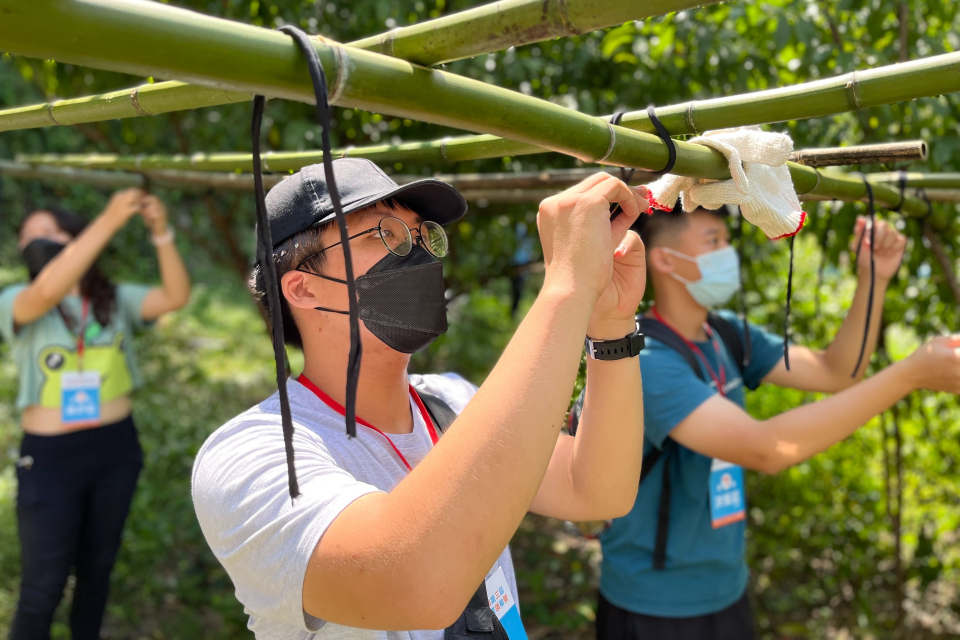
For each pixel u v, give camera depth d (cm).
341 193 121
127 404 321
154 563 409
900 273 282
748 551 385
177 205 837
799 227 116
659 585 211
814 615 364
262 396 746
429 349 582
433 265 126
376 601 88
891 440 347
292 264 122
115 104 117
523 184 235
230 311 1171
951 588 353
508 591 136
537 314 93
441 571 85
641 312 257
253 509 101
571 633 366
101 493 307
